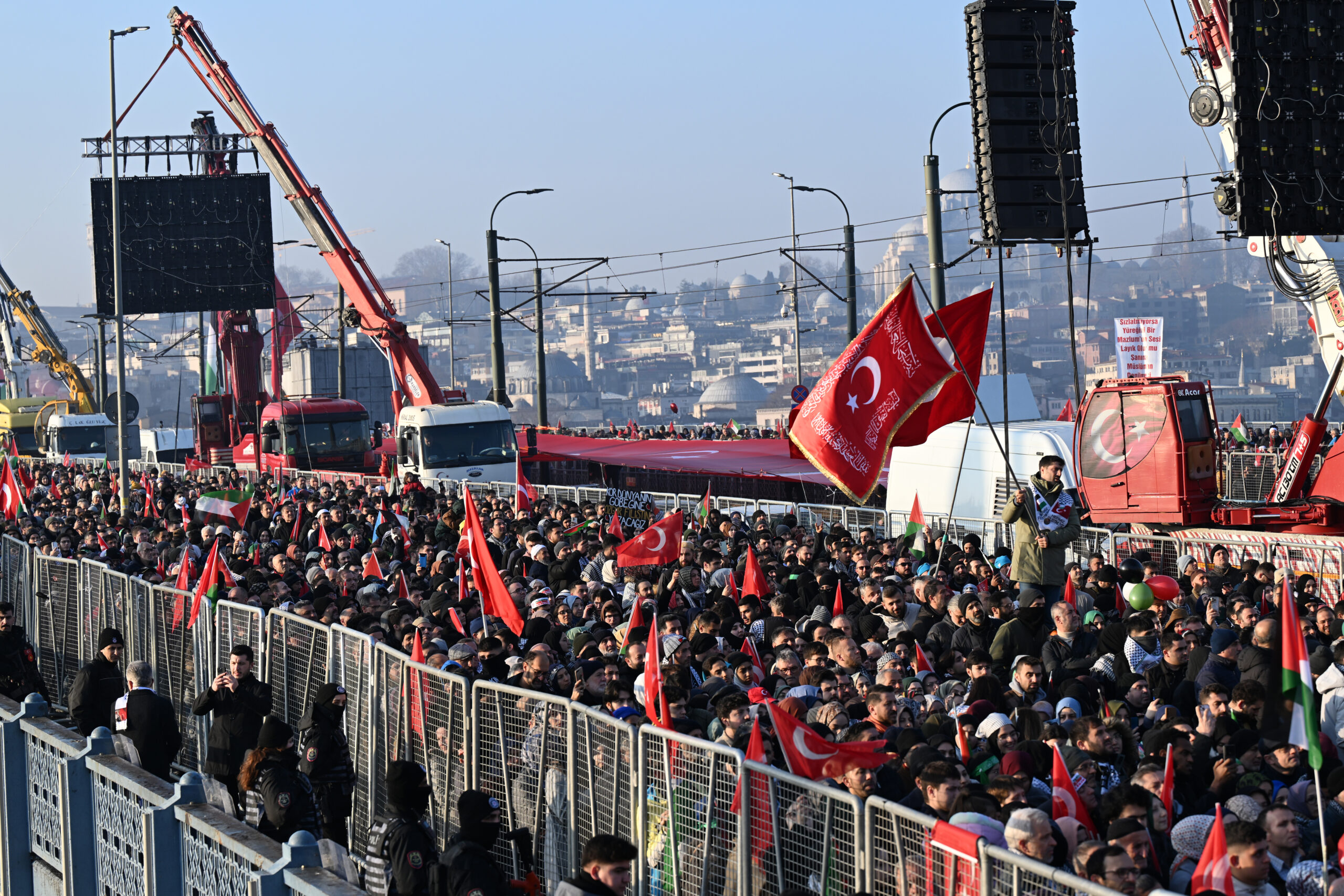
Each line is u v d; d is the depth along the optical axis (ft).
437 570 56.95
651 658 30.30
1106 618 43.65
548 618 46.03
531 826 29.60
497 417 136.26
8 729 35.04
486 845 24.68
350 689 37.55
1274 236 59.93
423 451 132.77
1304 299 63.26
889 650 40.19
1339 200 59.00
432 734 33.35
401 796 25.32
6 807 34.88
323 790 33.19
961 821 21.50
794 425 46.88
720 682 35.19
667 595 50.60
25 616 62.95
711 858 24.62
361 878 31.55
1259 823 22.85
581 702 32.76
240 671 36.24
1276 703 21.63
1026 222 60.03
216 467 153.99
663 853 25.86
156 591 49.67
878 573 52.42
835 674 33.63
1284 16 58.54
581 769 28.55
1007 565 62.90
